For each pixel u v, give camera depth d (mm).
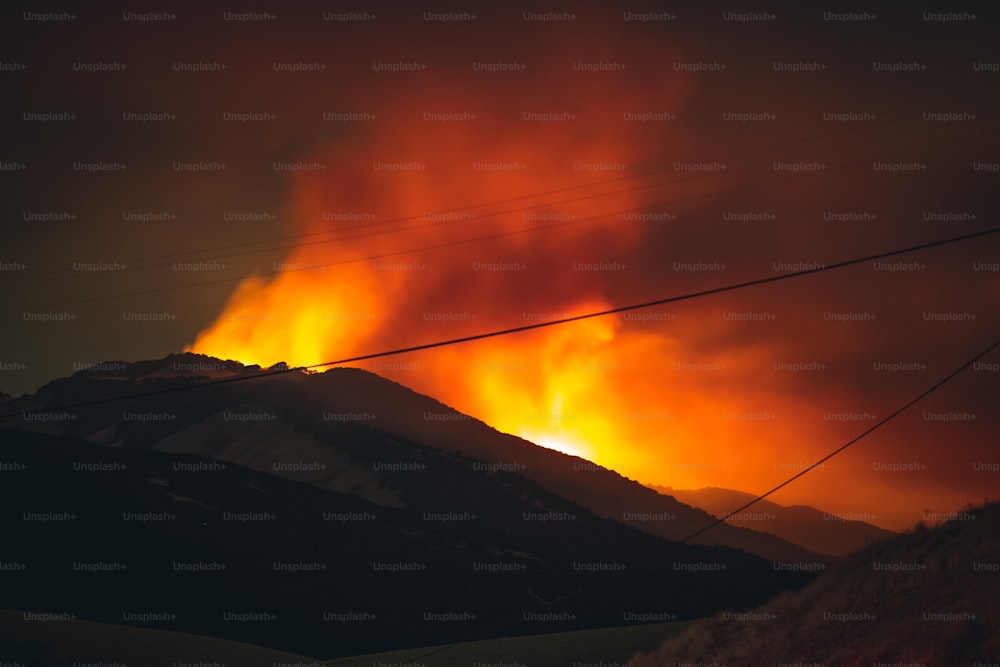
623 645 157875
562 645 165750
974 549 100812
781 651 99875
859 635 92438
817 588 118375
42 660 156500
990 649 72625
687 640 123438
